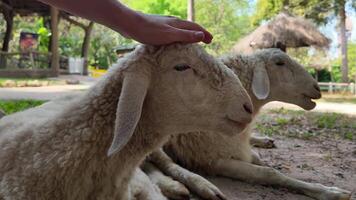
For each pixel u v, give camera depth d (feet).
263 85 3.02
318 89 3.16
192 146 2.72
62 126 1.58
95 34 29.71
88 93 1.65
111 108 1.59
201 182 2.35
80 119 1.58
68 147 1.53
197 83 1.59
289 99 3.17
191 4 14.20
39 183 1.51
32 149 1.57
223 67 1.66
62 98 2.32
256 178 2.60
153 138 1.66
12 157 1.59
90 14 1.57
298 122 6.01
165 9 22.80
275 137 4.65
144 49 1.61
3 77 13.89
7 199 1.53
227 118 1.61
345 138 4.76
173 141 2.74
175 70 1.59
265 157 3.55
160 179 2.35
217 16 26.55
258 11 19.60
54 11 14.99
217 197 2.28
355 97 13.24
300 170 3.15
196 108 1.60
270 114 7.10
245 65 3.09
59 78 14.33
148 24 1.56
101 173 1.58
